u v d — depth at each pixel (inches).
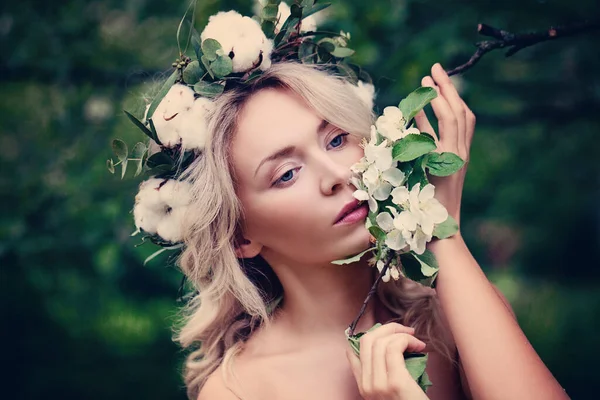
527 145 239.1
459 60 177.9
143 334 270.5
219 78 86.7
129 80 201.2
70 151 202.4
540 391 75.9
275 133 82.3
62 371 259.3
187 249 91.7
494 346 77.3
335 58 97.7
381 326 77.2
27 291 255.1
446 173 79.3
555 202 267.6
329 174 80.7
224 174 84.8
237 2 166.9
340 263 78.6
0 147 210.8
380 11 172.2
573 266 398.3
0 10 204.4
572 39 189.3
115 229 190.7
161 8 204.1
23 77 203.2
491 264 396.5
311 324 89.1
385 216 77.5
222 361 93.9
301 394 87.0
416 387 72.4
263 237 85.9
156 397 249.1
